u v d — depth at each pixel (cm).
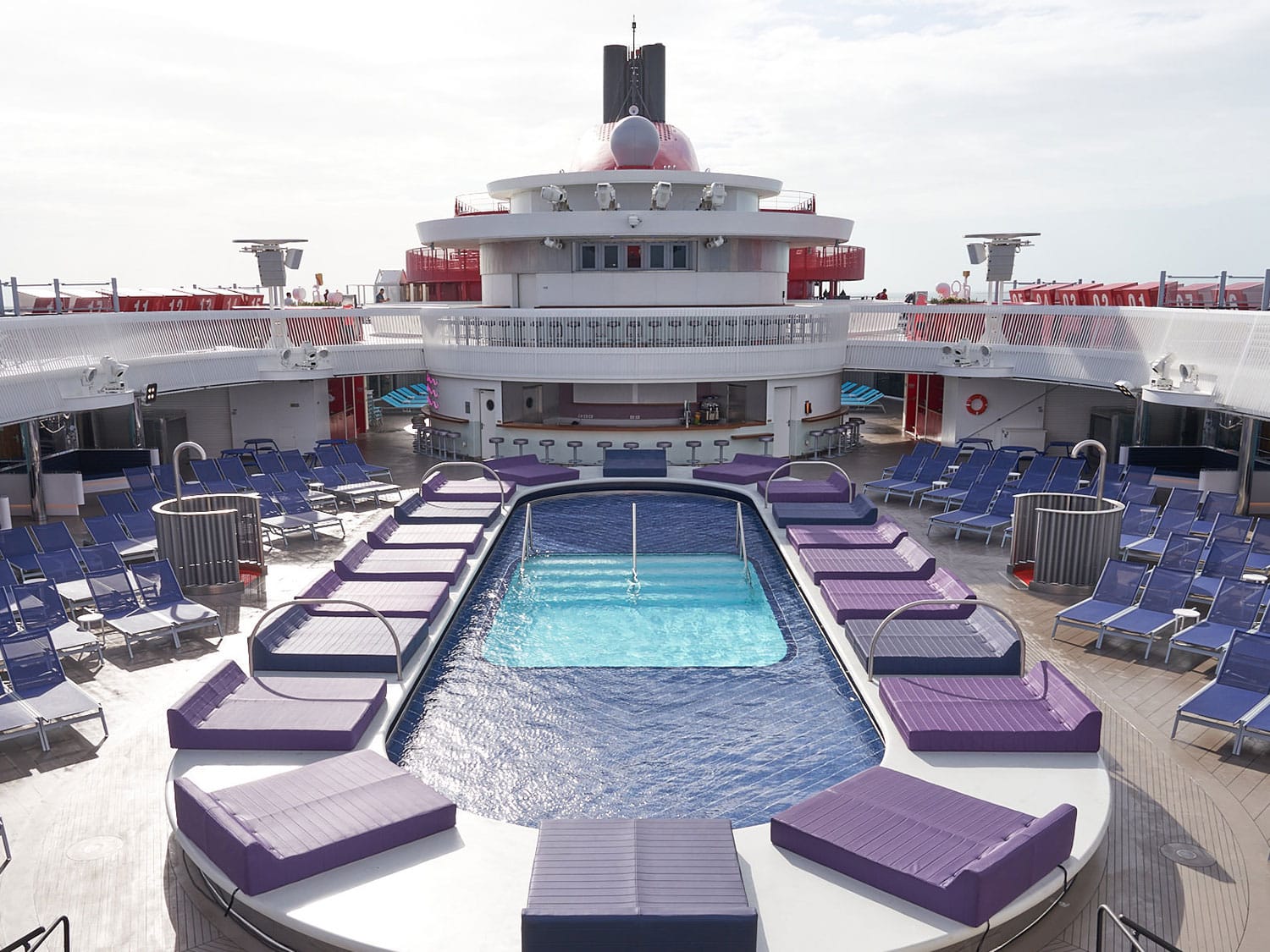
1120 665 1301
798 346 2816
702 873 739
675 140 3531
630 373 2705
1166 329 2205
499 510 2067
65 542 1680
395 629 1287
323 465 2503
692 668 1292
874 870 767
